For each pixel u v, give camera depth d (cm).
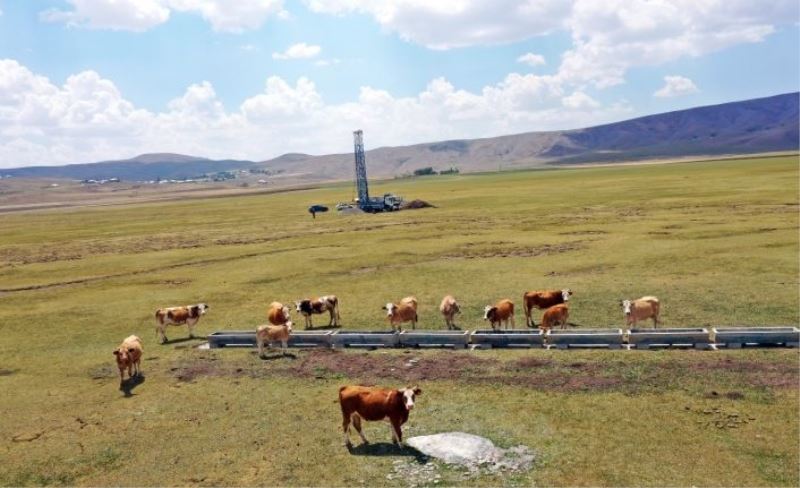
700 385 1991
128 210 17075
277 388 2223
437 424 1822
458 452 1616
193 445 1791
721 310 2892
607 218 6900
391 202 10606
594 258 4481
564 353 2400
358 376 2295
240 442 1789
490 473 1518
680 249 4553
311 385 2233
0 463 1752
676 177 14388
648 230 5650
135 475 1636
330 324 3158
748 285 3316
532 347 2506
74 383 2428
